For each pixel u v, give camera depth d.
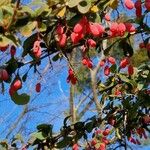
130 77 0.92
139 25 0.65
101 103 0.97
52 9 0.54
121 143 0.98
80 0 0.52
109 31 0.57
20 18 0.53
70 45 0.58
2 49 0.53
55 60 0.62
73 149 0.82
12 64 0.57
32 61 0.58
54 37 0.56
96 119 0.89
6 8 0.53
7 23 0.52
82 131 0.82
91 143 0.92
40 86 0.61
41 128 0.78
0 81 0.56
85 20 0.53
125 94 0.93
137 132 0.95
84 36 0.56
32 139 0.78
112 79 0.94
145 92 0.89
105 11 0.57
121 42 0.66
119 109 0.94
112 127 0.96
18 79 0.56
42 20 0.54
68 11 0.54
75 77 0.60
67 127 0.82
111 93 0.95
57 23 0.54
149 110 0.93
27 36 0.53
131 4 0.54
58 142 0.80
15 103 0.56
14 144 0.82
